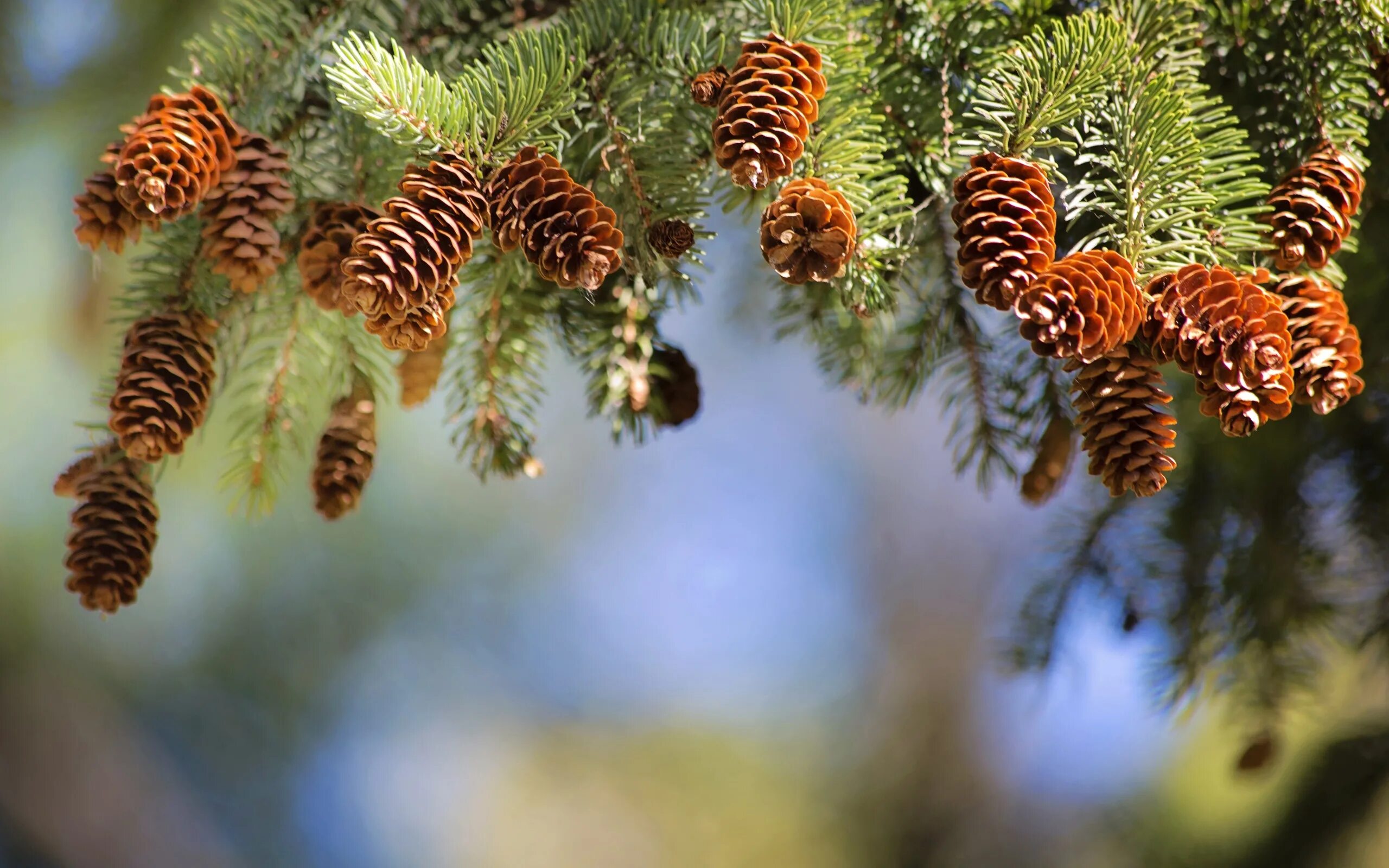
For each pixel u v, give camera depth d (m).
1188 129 1.18
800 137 1.14
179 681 4.27
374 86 1.15
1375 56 1.22
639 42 1.21
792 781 5.83
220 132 1.17
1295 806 1.67
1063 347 1.13
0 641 3.79
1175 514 1.43
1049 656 1.44
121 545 1.19
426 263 1.13
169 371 1.19
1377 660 1.43
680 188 1.19
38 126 2.30
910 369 1.34
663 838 6.01
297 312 1.26
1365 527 1.41
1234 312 1.14
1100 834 2.30
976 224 1.14
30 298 2.73
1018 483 1.34
